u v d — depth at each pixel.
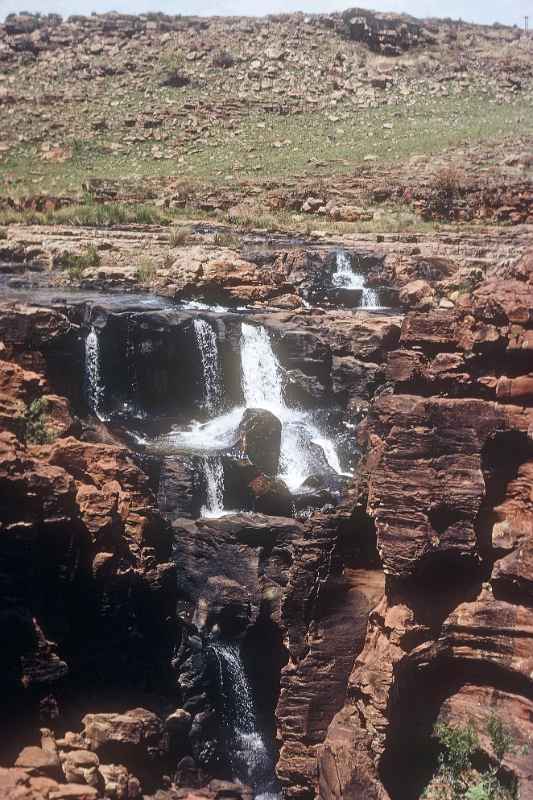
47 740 26.55
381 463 23.84
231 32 107.62
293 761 25.94
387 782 23.80
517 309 23.91
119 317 39.12
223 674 31.47
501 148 78.62
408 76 102.81
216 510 34.66
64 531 27.84
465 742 22.83
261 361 40.91
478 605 23.25
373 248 54.84
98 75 99.69
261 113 94.00
